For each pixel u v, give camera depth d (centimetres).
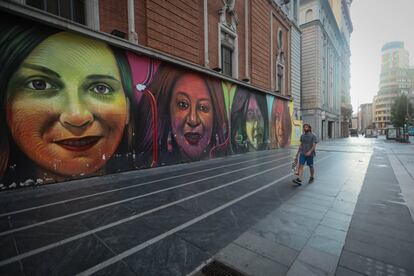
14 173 555
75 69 662
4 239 308
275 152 1561
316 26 3434
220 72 1267
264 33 1755
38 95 593
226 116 1316
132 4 801
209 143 1180
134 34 803
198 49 1118
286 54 2223
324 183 636
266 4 1791
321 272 239
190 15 1059
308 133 645
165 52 930
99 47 716
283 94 2155
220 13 1285
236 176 741
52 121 618
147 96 863
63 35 636
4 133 539
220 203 464
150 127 873
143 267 247
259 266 250
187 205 452
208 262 258
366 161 1075
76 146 667
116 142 764
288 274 236
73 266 249
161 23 912
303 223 362
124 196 510
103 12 739
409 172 784
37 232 330
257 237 316
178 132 998
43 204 452
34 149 587
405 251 277
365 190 557
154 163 891
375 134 5497
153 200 482
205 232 332
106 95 735
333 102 4575
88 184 618
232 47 1421
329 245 293
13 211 414
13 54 552
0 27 532
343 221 369
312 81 3509
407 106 4094
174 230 339
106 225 355
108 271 240
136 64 823
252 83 1602
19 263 254
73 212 410
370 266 248
